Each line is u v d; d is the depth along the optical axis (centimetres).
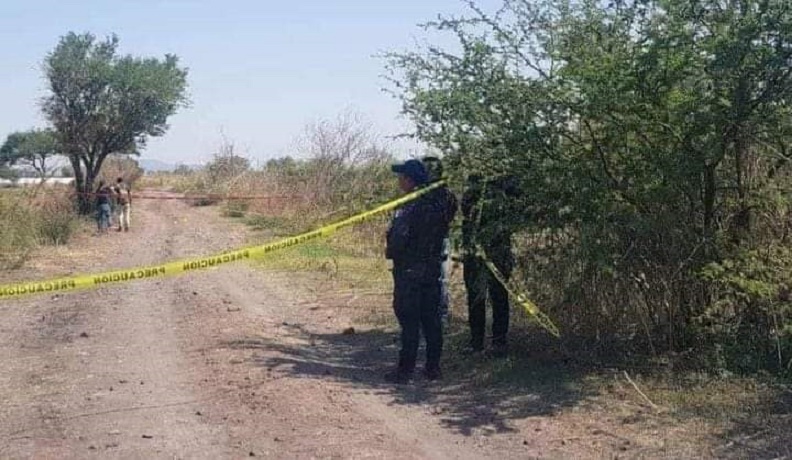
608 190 817
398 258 830
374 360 940
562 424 698
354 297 1347
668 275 830
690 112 783
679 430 670
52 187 2884
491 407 748
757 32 752
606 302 859
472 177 839
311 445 655
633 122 802
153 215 3741
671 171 801
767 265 797
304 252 1895
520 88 816
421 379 845
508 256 869
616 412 717
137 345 1001
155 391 802
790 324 779
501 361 877
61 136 3600
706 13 794
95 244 2428
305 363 914
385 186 1072
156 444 659
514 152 827
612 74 783
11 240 2061
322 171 2598
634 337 864
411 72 891
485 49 838
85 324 1138
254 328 1106
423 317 840
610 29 827
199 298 1365
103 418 722
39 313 1224
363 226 1977
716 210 842
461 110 833
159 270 793
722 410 704
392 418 722
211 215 3641
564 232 847
